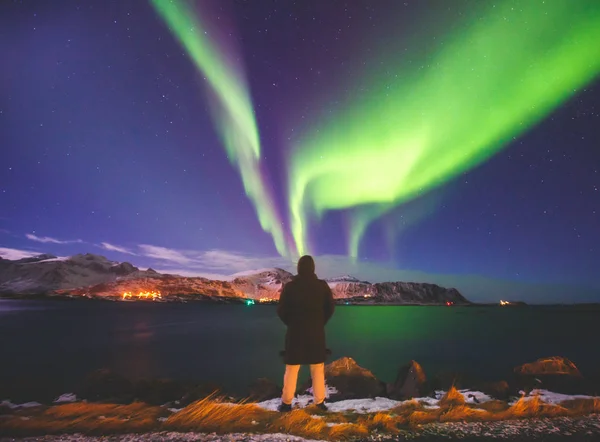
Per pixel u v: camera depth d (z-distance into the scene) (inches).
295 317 196.4
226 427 160.9
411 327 1461.6
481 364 518.3
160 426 162.2
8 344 786.8
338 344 807.7
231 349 709.9
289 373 195.0
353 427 159.8
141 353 644.7
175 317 2311.8
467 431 162.1
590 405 196.5
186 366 497.0
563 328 1400.1
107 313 2792.8
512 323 1797.5
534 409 185.3
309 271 202.5
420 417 176.2
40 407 206.7
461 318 2488.9
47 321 1715.1
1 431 155.0
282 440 147.5
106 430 157.4
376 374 453.4
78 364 511.8
